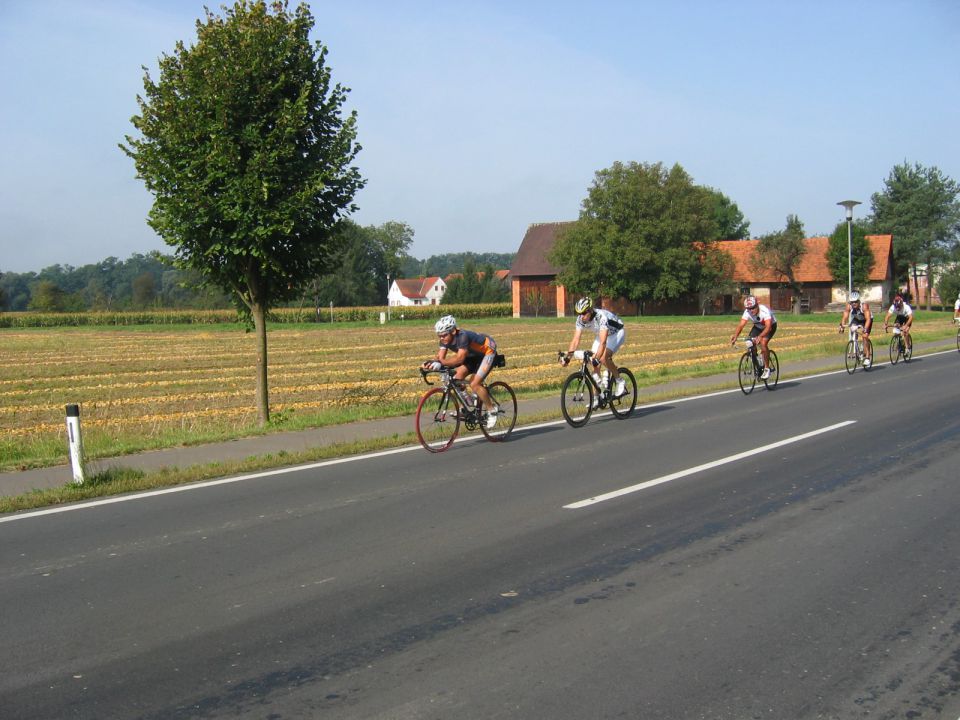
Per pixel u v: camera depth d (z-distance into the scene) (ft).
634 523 23.53
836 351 92.48
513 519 24.11
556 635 15.79
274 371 90.48
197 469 31.04
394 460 33.55
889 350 84.99
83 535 22.90
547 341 135.95
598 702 13.20
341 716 12.84
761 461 32.30
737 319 203.41
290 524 23.77
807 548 21.07
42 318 245.24
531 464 32.37
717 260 230.27
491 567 19.80
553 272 257.34
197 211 41.06
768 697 13.35
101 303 335.67
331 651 15.17
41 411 60.08
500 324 206.59
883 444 35.50
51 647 15.49
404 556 20.71
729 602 17.42
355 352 117.19
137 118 41.45
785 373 70.23
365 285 407.03
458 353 36.47
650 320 203.92
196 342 149.07
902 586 18.31
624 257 217.15
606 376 43.55
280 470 31.71
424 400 35.27
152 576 19.38
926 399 50.21
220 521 24.20
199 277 46.06
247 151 41.88
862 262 223.92
